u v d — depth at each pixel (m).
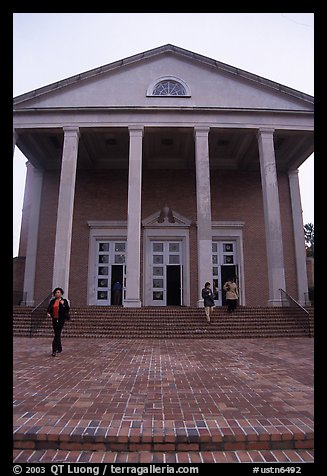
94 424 3.89
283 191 20.98
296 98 16.86
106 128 16.44
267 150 16.12
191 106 16.50
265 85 16.92
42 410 4.31
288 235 20.42
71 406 4.47
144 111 16.34
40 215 20.42
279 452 3.61
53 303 8.36
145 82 17.11
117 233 20.09
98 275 19.95
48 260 19.86
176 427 3.84
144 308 13.98
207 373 6.38
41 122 16.36
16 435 3.62
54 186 20.83
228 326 12.29
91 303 19.45
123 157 20.83
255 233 20.22
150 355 8.30
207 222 15.16
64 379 5.86
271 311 13.55
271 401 4.75
